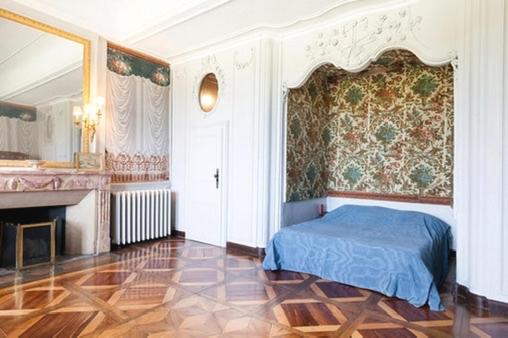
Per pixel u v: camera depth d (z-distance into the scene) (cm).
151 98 505
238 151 442
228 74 457
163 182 527
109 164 447
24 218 406
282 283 319
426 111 449
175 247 455
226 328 227
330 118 538
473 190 270
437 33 308
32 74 367
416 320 243
